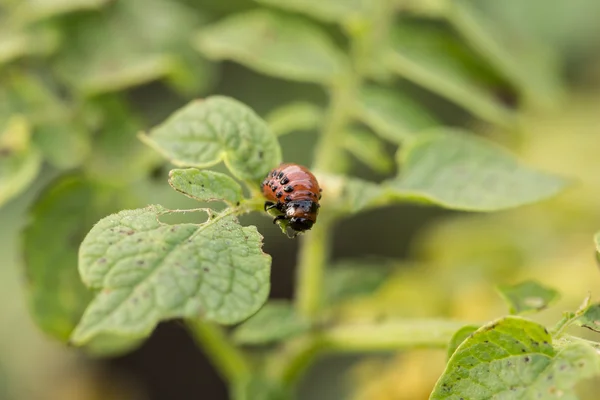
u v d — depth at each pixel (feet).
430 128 1.02
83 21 1.09
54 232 1.01
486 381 0.76
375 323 0.94
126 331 0.74
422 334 0.90
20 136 1.01
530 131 1.24
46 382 1.45
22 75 1.05
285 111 1.03
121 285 0.75
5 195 0.99
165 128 0.84
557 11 1.38
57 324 1.00
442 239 1.24
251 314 0.75
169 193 1.11
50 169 1.33
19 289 1.33
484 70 1.07
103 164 1.05
